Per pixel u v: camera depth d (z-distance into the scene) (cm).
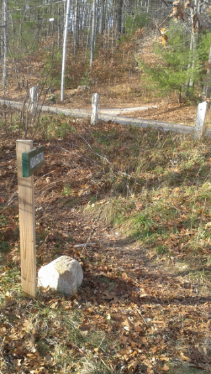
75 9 3056
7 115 950
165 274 422
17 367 244
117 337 290
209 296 383
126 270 413
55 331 283
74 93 2217
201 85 1711
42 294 323
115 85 2378
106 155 728
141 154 717
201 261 436
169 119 1308
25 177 275
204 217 504
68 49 2912
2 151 742
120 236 507
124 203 564
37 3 2438
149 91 2109
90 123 928
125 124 995
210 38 1453
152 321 319
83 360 261
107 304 341
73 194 602
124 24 2594
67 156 723
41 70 995
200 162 668
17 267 365
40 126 885
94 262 421
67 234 486
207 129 902
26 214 287
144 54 1591
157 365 267
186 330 314
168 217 514
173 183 620
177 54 1477
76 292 344
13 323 285
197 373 266
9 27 1539
